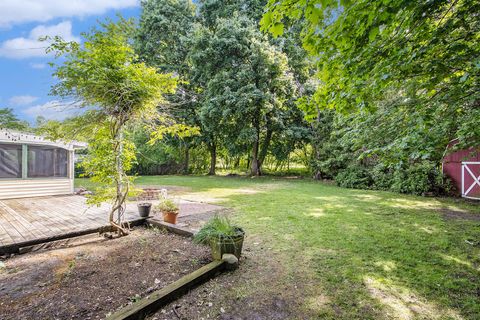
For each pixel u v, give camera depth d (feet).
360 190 31.50
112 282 8.23
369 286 8.34
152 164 64.54
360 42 8.38
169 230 13.83
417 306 7.26
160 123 15.57
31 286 8.02
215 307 7.20
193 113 53.11
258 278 8.86
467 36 8.07
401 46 8.23
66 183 28.81
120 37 12.50
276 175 56.65
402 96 11.10
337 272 9.30
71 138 13.19
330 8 7.69
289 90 46.19
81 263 9.72
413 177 27.50
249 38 45.06
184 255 10.43
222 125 47.88
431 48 7.72
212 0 53.01
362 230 14.26
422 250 11.31
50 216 16.78
